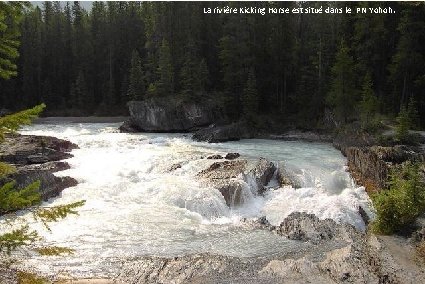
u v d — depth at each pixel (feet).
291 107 203.00
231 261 52.39
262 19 211.61
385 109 159.63
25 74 268.41
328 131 170.91
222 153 118.21
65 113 260.62
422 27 153.07
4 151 100.48
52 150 107.86
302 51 210.38
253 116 184.44
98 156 112.06
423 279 41.88
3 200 23.13
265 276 47.26
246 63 198.90
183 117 182.80
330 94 168.04
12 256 53.11
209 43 222.28
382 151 93.30
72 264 52.47
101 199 79.36
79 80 264.31
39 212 23.82
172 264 51.60
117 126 202.39
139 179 90.58
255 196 84.23
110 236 62.54
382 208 54.54
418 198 54.03
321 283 44.19
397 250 48.37
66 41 290.56
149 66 224.74
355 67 169.78
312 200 81.00
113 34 287.48
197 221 70.95
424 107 158.20
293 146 144.56
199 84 191.83
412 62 153.17
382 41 172.55
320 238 61.16
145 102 182.50
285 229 65.36
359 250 49.47
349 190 89.56
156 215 72.23
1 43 24.76
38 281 23.95
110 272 50.44
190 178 89.66
